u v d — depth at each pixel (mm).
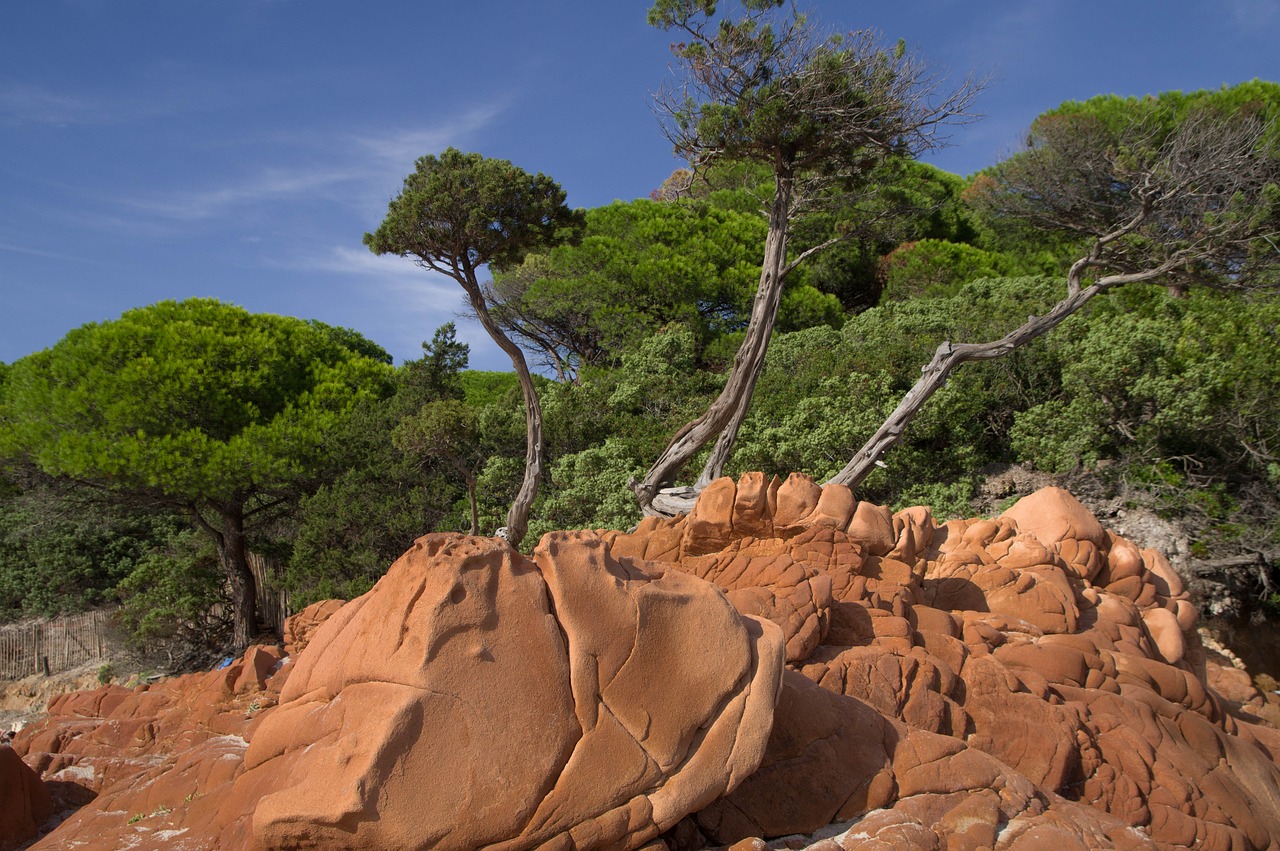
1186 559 15375
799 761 5113
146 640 20344
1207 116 21344
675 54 14359
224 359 21656
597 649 4355
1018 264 32125
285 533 23562
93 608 23641
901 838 4605
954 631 7500
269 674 7738
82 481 19797
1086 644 7789
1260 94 25188
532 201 15594
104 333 20781
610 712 4293
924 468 18281
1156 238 16031
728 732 4578
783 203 14938
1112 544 9617
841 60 13695
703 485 14711
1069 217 26016
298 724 4414
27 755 6570
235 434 20953
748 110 14266
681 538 8031
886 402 18844
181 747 6730
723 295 30266
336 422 22266
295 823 3730
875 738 5383
